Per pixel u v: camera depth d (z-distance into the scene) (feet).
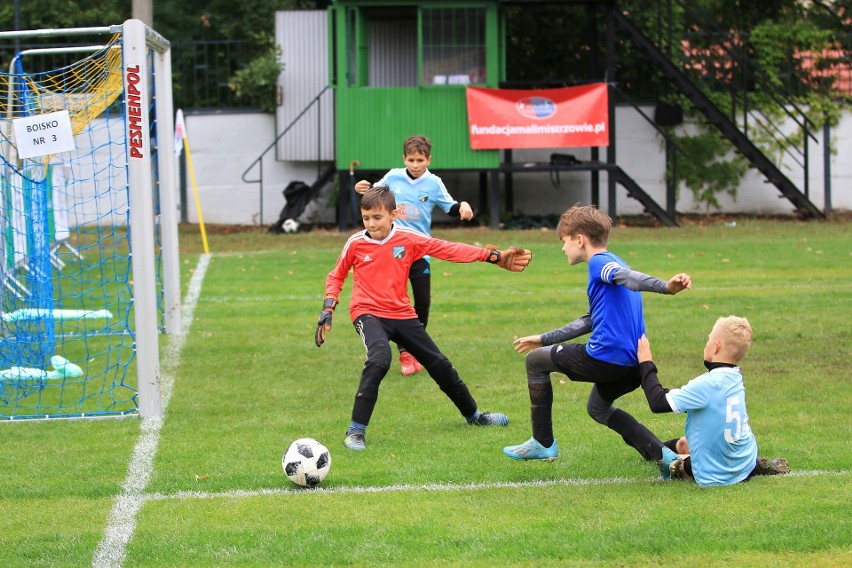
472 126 107.14
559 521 26.91
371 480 31.04
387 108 107.55
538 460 32.63
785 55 132.67
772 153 127.44
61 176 93.30
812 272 76.54
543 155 125.08
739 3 140.36
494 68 107.96
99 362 51.01
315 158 122.31
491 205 110.22
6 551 25.75
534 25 132.46
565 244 30.30
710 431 29.07
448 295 69.00
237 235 112.27
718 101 127.34
